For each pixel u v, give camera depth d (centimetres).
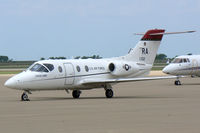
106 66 7719
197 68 11788
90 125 3956
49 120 4319
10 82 6662
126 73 7850
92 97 7412
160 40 8181
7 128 3831
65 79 7175
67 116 4612
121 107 5450
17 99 7062
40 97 7450
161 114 4688
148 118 4381
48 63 7056
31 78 6781
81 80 7369
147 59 8112
